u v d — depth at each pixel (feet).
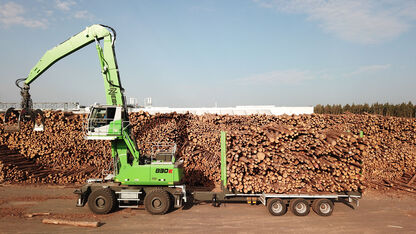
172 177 30.58
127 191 30.30
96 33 33.24
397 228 26.58
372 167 44.86
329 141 32.42
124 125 32.50
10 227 25.22
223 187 31.81
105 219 27.96
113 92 33.30
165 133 45.39
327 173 31.55
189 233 24.67
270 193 30.53
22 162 44.75
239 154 31.71
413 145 45.96
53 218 27.89
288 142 32.32
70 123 46.01
